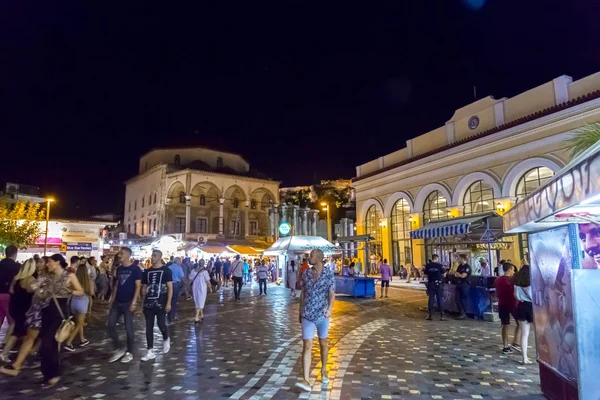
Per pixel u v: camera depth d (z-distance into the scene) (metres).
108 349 8.15
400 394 5.40
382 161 33.06
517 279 7.07
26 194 42.03
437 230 15.58
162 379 6.09
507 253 20.91
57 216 36.16
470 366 6.77
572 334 4.52
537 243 5.57
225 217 50.19
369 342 8.76
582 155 3.19
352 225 46.03
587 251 4.55
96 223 36.75
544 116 19.83
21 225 27.91
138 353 7.81
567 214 4.55
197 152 51.47
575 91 19.30
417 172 28.55
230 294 21.14
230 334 9.76
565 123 19.08
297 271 20.17
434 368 6.66
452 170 25.61
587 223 4.61
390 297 19.09
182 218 47.66
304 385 5.55
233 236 48.81
